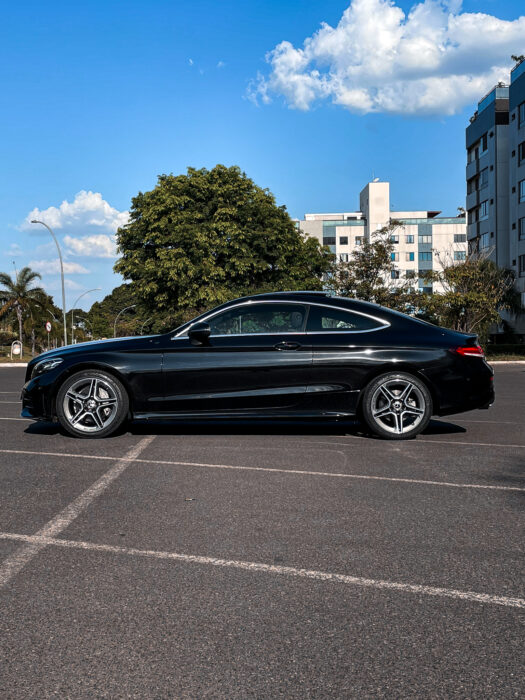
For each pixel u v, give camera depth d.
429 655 2.49
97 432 7.36
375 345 7.30
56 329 82.94
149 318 34.25
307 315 7.48
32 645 2.58
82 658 2.47
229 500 4.66
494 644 2.57
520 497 4.75
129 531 3.97
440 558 3.51
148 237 32.66
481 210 47.62
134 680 2.32
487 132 45.75
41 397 7.41
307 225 99.25
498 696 2.22
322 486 5.08
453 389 7.29
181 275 31.39
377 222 95.50
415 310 31.56
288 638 2.62
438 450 6.62
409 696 2.22
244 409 7.32
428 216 102.88
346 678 2.33
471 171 49.25
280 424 8.52
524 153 40.25
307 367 7.28
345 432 7.81
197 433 7.73
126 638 2.63
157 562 3.46
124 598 3.01
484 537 3.85
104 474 5.50
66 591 3.09
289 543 3.75
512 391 13.95
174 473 5.54
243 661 2.45
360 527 4.04
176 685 2.29
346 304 7.55
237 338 7.38
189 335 7.26
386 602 2.96
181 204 33.09
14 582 3.20
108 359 7.33
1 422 8.79
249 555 3.56
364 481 5.25
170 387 7.31
